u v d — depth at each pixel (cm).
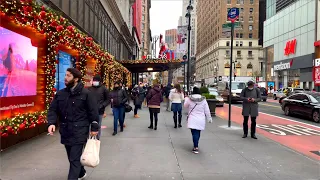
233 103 3028
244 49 9444
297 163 626
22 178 496
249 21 9475
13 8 646
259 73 8756
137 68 3397
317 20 4438
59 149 698
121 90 946
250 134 987
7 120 675
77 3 1363
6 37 707
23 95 793
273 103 3092
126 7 3959
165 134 950
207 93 1634
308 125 1334
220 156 675
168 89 1986
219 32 9575
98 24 1903
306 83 4747
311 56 4578
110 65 1914
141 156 660
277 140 944
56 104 424
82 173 494
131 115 1525
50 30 825
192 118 700
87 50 1255
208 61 11431
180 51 2297
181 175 534
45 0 917
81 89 421
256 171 566
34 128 844
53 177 504
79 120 416
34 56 855
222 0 9425
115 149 724
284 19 5634
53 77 938
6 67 709
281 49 5772
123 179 505
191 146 773
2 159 608
